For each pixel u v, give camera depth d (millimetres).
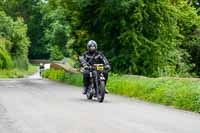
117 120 12984
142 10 30828
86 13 33656
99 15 32188
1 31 81500
